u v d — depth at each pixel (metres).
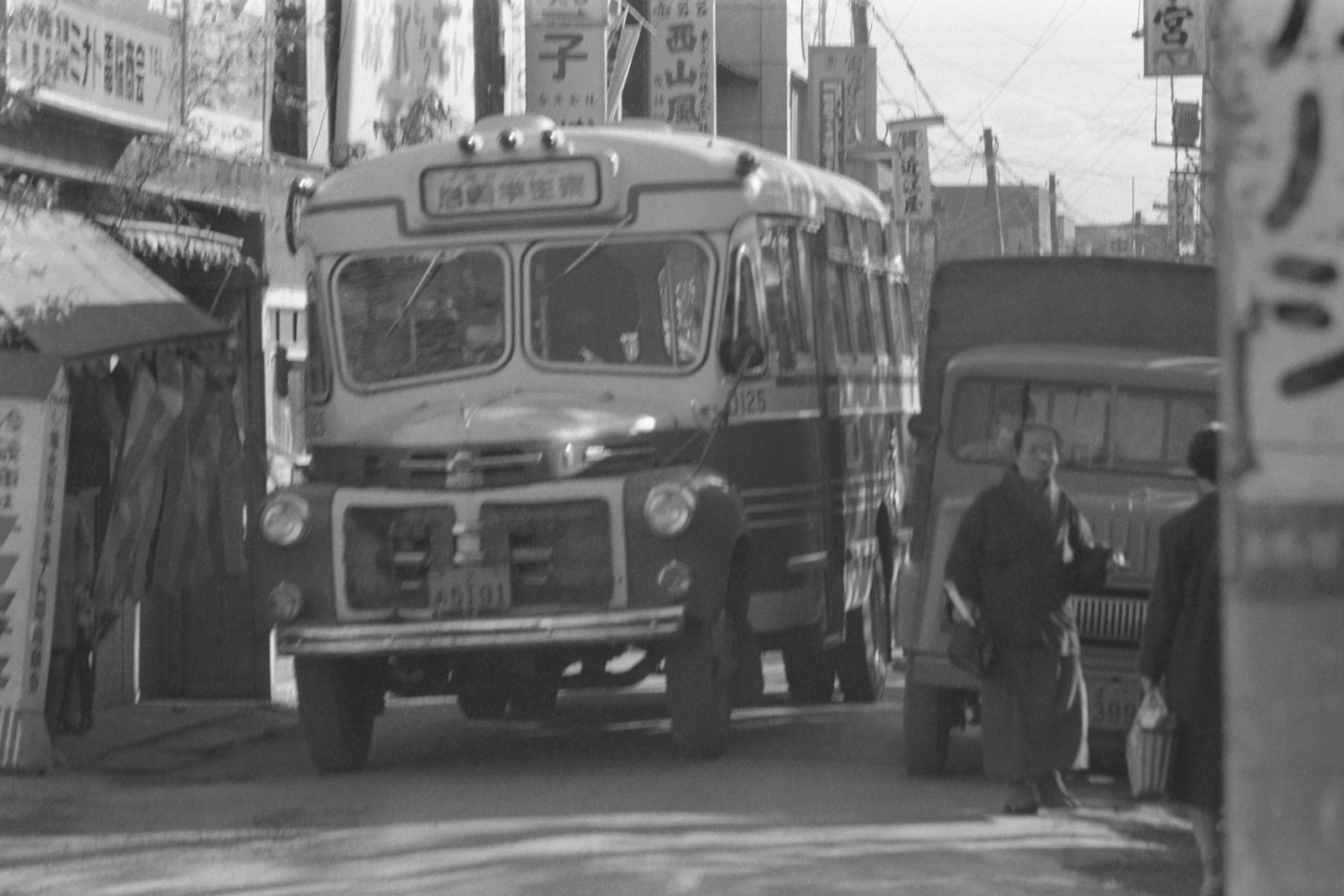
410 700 27.50
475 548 18.42
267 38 26.02
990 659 15.59
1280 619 3.99
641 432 19.27
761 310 20.38
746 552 19.70
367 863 13.86
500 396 19.88
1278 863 3.94
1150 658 12.17
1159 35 43.59
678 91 45.72
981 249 139.00
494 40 37.19
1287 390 4.04
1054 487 15.72
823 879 13.04
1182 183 69.62
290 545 18.75
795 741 21.27
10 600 18.11
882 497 26.64
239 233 26.47
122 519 20.81
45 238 20.58
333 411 20.47
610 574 18.38
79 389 20.69
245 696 25.42
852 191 26.56
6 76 19.36
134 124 22.20
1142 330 20.75
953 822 15.60
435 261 20.44
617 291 20.22
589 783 17.86
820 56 59.09
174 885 13.21
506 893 12.64
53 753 19.22
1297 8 4.08
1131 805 17.14
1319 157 4.06
